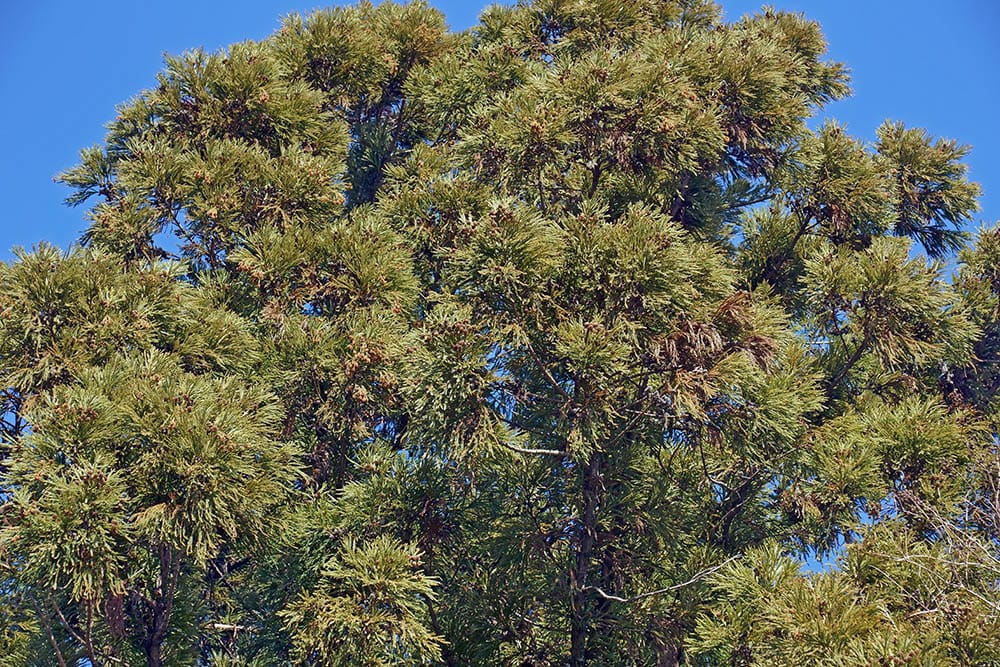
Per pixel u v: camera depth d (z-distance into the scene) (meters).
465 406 9.49
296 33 16.78
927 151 16.22
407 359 9.99
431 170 14.36
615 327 9.42
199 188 13.76
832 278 12.90
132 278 11.55
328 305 13.03
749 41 14.84
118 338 10.91
